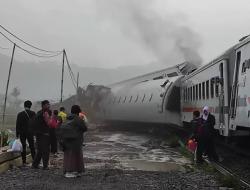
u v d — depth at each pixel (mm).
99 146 23234
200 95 20922
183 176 12688
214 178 12359
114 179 11875
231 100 14836
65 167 12172
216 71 17109
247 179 12312
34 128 13523
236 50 14734
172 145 22797
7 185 10648
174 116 28203
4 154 13234
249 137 15922
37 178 11820
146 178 12180
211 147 15719
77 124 12258
